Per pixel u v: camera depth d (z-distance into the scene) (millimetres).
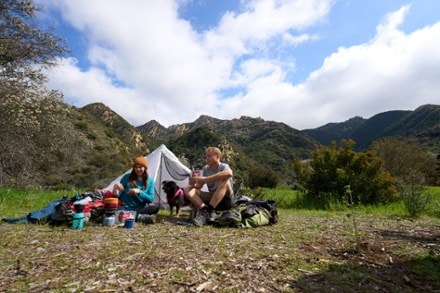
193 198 5059
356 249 3451
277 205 9766
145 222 4926
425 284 2512
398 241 3967
